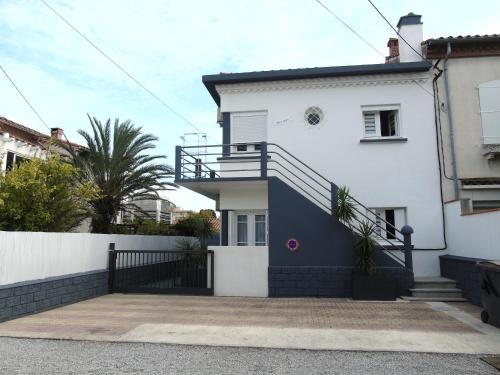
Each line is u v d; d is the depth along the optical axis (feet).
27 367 17.22
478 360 18.17
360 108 41.68
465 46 40.88
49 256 30.45
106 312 28.81
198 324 25.08
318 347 20.17
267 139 42.50
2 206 31.35
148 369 17.07
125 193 55.36
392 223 40.60
